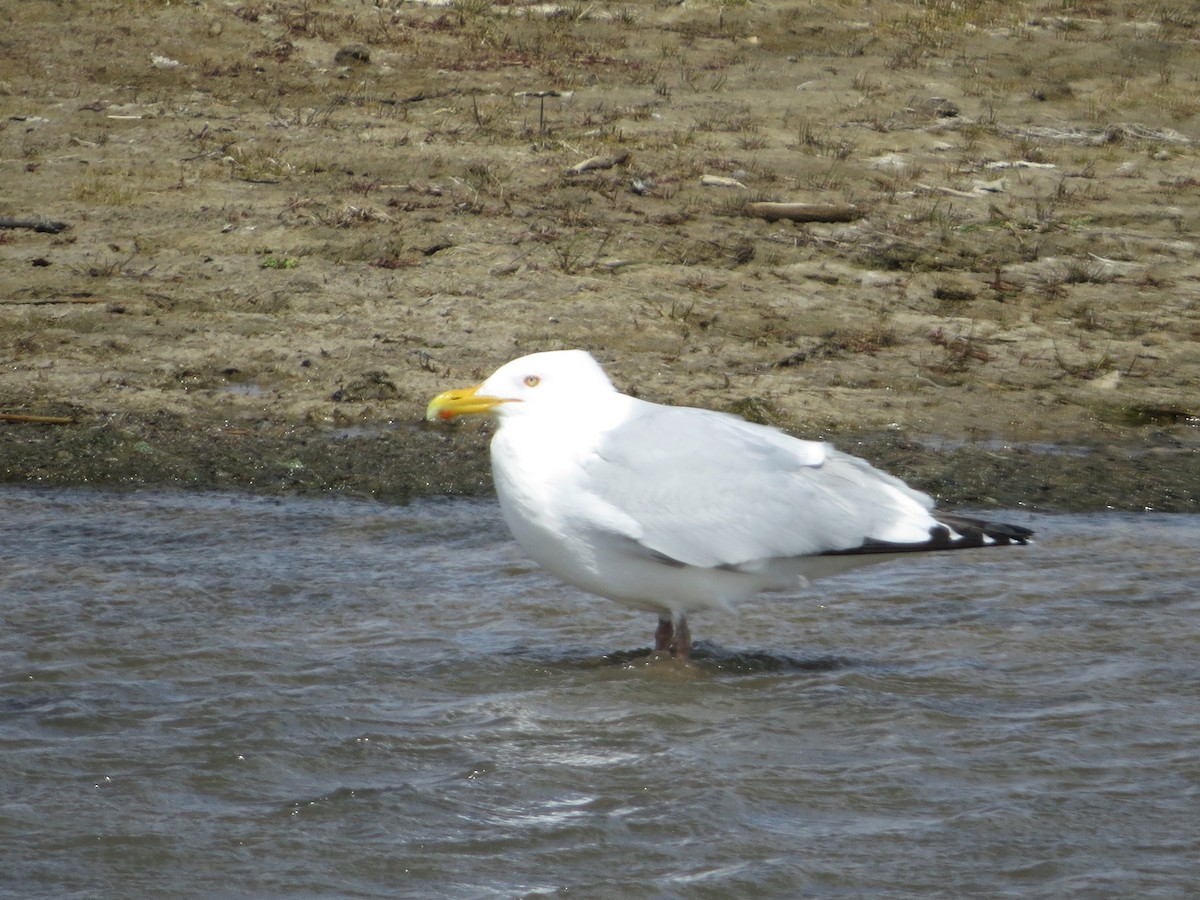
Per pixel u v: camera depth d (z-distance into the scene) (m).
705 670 9.09
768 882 6.59
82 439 13.63
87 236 18.02
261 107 23.14
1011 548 11.58
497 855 6.82
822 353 16.06
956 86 26.25
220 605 10.09
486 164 20.83
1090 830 7.11
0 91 22.78
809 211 19.45
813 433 14.22
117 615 9.81
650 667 9.07
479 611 10.14
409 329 16.11
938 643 9.67
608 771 7.68
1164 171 22.64
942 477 13.23
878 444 13.98
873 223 19.50
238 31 25.53
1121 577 10.93
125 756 7.73
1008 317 17.31
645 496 8.64
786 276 17.84
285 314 16.39
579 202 19.64
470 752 7.88
